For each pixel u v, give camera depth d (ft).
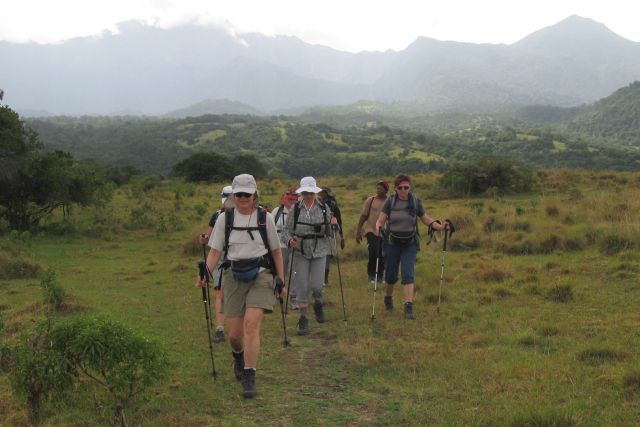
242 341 19.49
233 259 18.42
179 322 30.09
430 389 18.26
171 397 18.34
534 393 16.99
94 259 58.34
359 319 28.27
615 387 17.11
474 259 43.11
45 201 77.10
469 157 546.26
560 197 84.33
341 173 509.35
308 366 21.57
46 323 17.01
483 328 25.09
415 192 110.63
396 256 28.63
